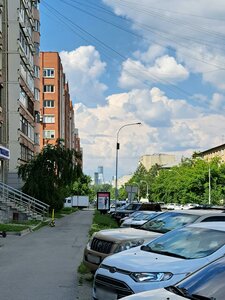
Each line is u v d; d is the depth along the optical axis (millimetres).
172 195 92938
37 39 58781
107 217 40062
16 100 42781
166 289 4742
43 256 14992
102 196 49594
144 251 7770
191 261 6906
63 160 42844
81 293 9383
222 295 4289
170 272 6730
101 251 10070
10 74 42750
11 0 42844
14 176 43094
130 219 21719
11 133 42938
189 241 7594
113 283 7031
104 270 7312
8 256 14953
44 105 90000
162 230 10672
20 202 34781
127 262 7176
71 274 11547
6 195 34844
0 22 39812
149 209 34344
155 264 6957
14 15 42812
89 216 47531
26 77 48781
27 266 12820
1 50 40656
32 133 55344
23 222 30359
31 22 52750
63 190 44719
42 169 42312
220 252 6941
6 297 8969
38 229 27062
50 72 90500
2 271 11977
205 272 4777
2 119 41312
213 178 82438
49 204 41938
